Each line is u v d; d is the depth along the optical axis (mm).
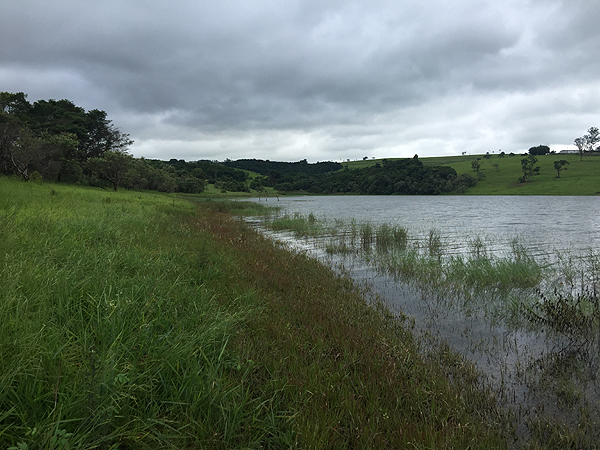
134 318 3498
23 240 5254
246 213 34875
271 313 5016
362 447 2539
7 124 33281
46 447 1818
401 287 8125
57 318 3277
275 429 2588
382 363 3908
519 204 53094
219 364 3076
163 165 113000
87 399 2188
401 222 24656
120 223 9766
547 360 4516
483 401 3486
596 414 3371
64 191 22500
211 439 2297
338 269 9938
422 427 2881
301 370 3398
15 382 2299
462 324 5801
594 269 9594
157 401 2617
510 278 8414
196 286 5254
